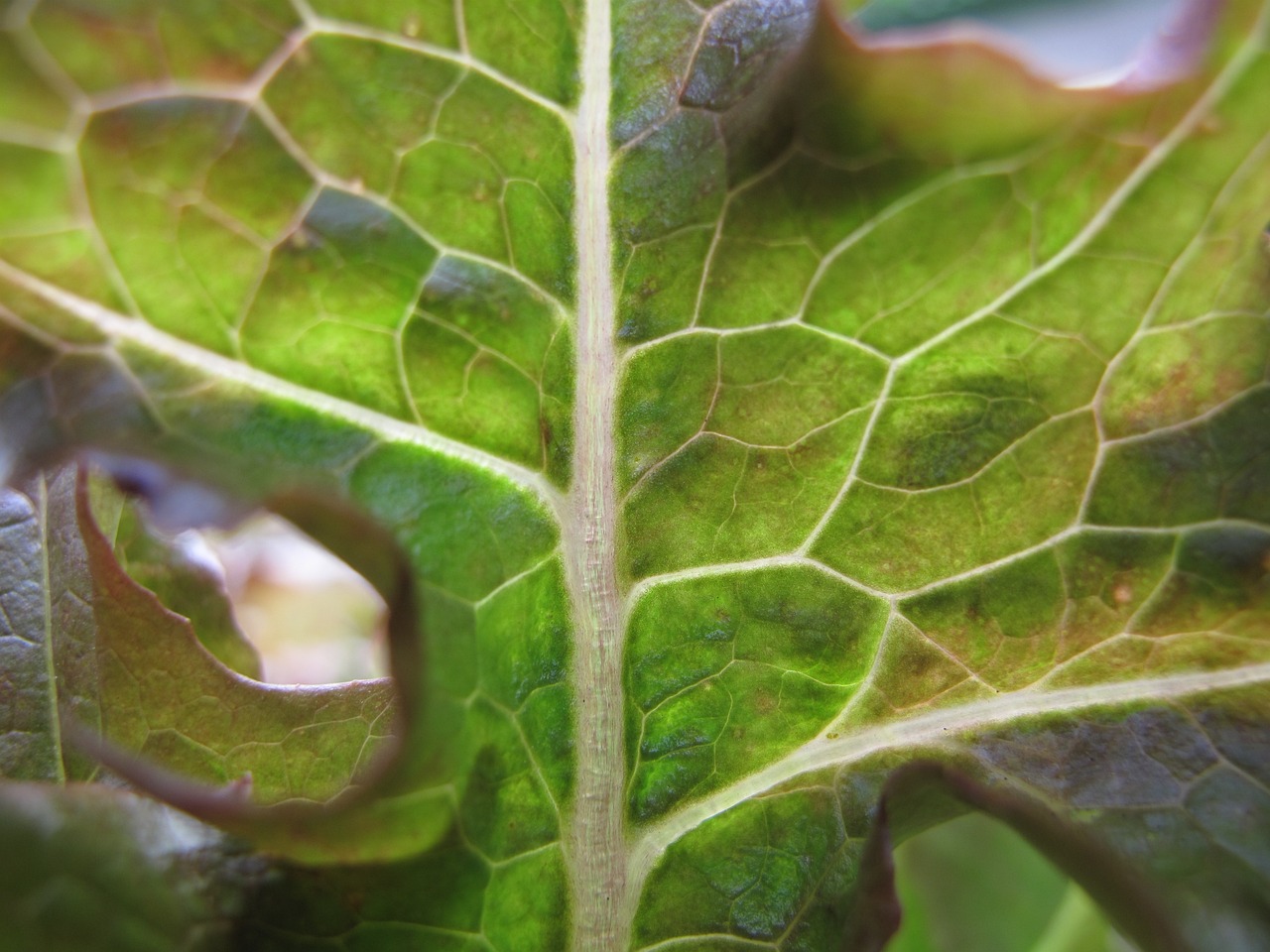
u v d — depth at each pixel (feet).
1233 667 0.37
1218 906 0.33
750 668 0.38
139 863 0.32
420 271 0.36
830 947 0.36
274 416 0.35
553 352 0.38
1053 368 0.37
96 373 0.34
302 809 0.32
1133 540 0.37
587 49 0.38
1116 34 0.94
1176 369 0.37
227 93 0.34
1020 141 0.35
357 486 0.35
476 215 0.37
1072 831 0.35
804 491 0.38
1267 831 0.34
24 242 0.33
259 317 0.35
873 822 0.35
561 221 0.38
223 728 0.40
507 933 0.35
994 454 0.38
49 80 0.33
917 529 0.38
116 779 0.39
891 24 0.93
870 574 0.38
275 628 0.76
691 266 0.37
